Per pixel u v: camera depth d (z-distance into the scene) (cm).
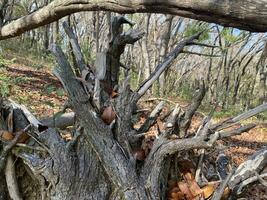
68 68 208
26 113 238
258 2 111
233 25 122
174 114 217
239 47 2655
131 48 2177
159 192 206
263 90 2158
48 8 191
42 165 208
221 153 264
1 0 997
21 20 219
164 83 1181
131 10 147
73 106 205
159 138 211
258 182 223
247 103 2522
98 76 223
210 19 126
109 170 200
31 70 1363
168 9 134
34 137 220
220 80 2834
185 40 240
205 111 1289
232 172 206
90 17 2434
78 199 206
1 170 226
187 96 1593
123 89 218
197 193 213
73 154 210
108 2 153
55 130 219
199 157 232
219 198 203
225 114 1288
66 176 206
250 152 754
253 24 117
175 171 219
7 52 1656
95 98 208
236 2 115
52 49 211
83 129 210
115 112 210
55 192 209
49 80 1130
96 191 207
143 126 229
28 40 2525
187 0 125
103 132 203
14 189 225
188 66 2939
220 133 195
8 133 222
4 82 574
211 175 247
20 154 217
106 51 234
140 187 201
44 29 2456
